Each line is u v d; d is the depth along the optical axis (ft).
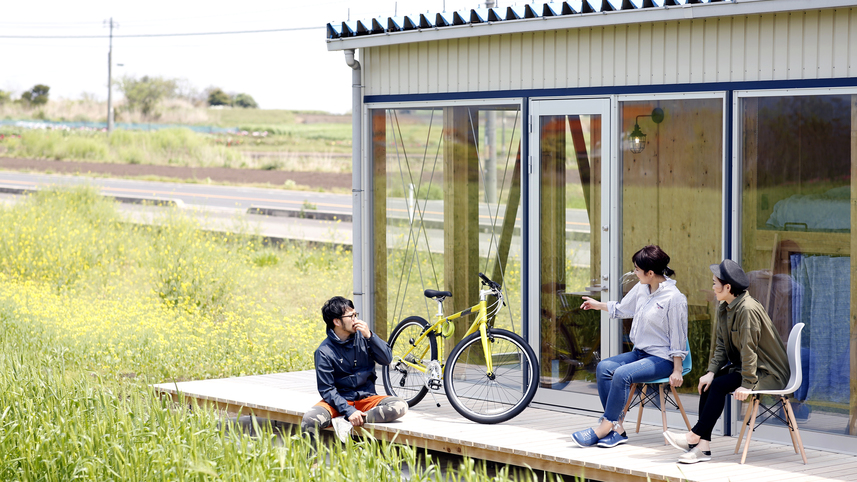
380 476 17.29
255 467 17.54
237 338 38.22
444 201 26.76
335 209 89.10
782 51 20.99
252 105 266.16
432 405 25.30
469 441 21.27
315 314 46.98
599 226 23.89
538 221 24.82
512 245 25.45
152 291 47.75
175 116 228.63
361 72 28.22
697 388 22.79
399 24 26.63
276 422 28.14
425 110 26.96
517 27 24.18
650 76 22.88
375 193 28.19
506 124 25.41
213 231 63.72
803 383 21.21
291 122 225.76
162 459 18.04
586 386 24.22
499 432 22.15
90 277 52.24
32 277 51.55
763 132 21.48
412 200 27.43
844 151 20.51
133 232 62.85
